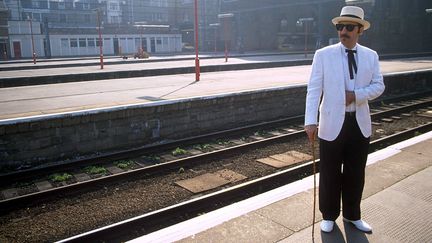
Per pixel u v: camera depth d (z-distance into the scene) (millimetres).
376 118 12109
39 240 4828
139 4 78562
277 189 4805
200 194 6242
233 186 6508
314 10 49656
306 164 7184
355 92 3393
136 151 8492
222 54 45750
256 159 8047
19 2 71312
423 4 45406
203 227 3834
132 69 22406
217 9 66188
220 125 10836
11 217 5496
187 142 9352
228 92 11180
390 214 4086
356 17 3338
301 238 3625
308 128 3480
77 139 8336
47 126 7887
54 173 7395
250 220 3977
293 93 12750
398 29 44906
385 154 6184
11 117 7746
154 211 5332
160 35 57500
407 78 17297
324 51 3508
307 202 4402
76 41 51094
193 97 10164
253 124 11633
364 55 3484
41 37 49625
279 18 55688
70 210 5680
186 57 37812
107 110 8617
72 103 9523
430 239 3584
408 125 11273
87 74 19609
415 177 5148
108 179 6691
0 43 47844
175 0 75312
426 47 46719
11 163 7578
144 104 9195
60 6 74375
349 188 3705
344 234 3688
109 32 53281
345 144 3592
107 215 5492
